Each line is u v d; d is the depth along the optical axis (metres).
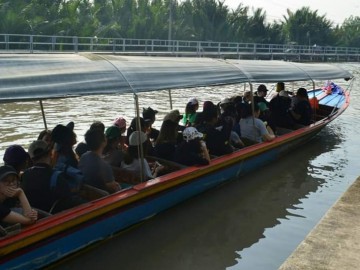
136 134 5.77
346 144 11.03
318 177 8.37
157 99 17.03
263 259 5.28
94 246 5.12
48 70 4.74
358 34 59.19
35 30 26.41
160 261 5.19
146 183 5.64
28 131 10.56
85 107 14.29
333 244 4.42
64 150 5.15
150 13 35.44
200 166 6.49
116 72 5.30
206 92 20.20
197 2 40.47
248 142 8.23
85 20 30.47
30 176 4.59
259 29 43.88
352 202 5.57
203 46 35.62
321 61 45.41
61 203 4.67
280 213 6.64
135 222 5.66
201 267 5.08
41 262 4.47
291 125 9.81
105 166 5.24
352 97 19.95
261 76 7.90
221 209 6.71
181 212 6.52
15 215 4.14
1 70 4.38
